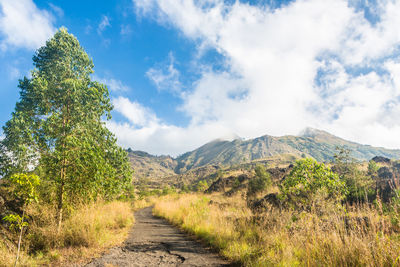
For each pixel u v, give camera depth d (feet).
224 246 20.54
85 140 25.44
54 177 24.04
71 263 16.24
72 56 29.66
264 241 19.10
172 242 24.11
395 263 9.66
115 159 35.04
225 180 114.73
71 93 27.02
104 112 31.76
